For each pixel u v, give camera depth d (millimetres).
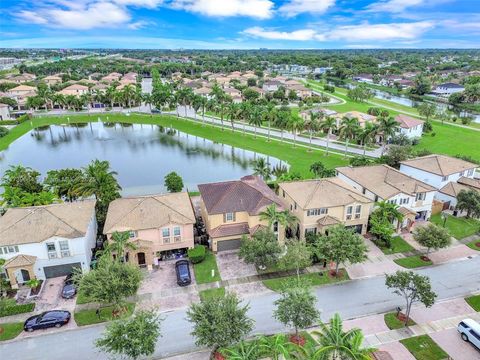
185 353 30609
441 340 31766
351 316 34812
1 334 32719
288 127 97000
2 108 127188
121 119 132125
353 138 97750
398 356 29922
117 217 43781
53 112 142250
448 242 43125
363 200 48688
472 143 99500
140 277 33781
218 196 47656
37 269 39969
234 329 27328
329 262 43312
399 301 37094
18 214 42188
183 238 44312
